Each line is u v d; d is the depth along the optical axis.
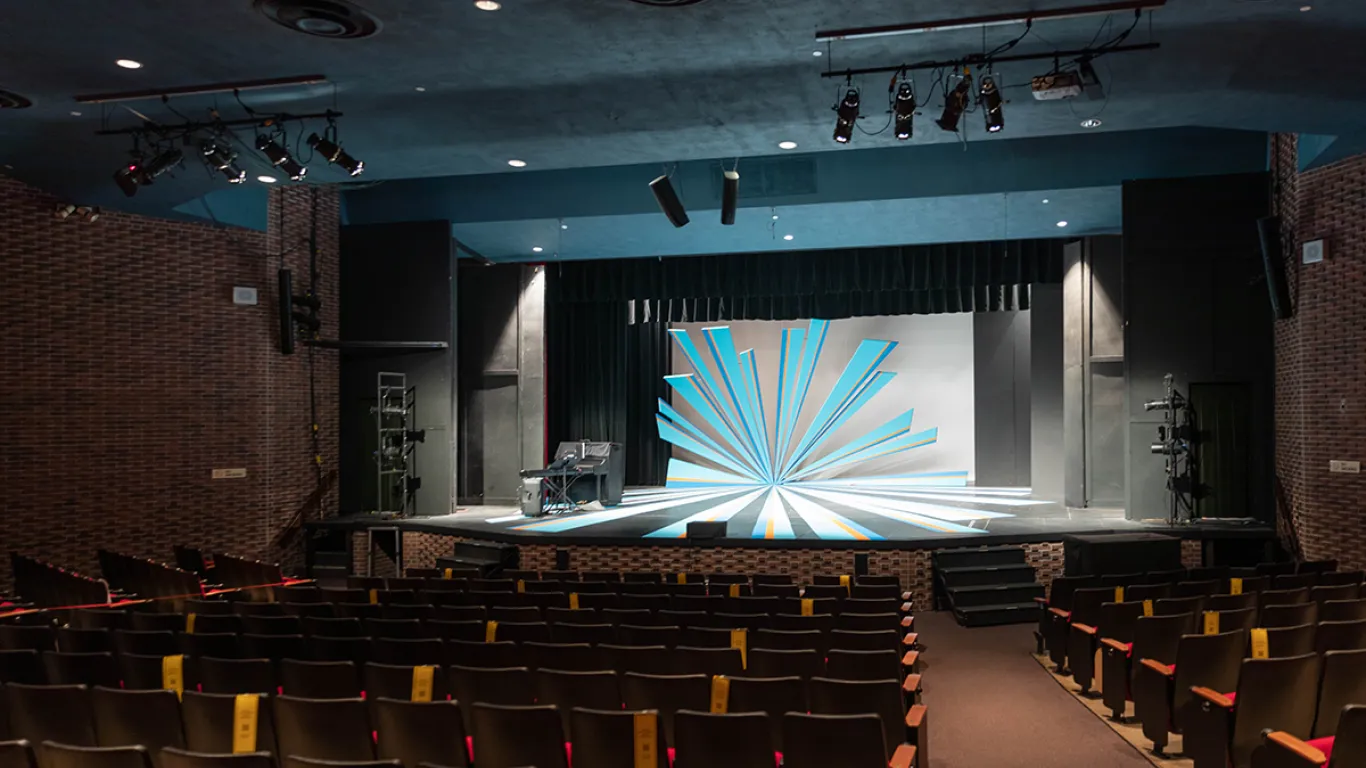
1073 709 7.36
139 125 9.98
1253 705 4.96
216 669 5.36
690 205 14.23
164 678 5.48
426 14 7.54
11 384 12.03
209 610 7.66
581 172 14.81
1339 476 11.20
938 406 20.58
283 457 14.62
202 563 11.09
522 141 11.20
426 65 8.65
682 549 12.52
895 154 13.57
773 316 20.06
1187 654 5.70
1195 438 13.35
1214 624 6.53
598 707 5.04
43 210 12.33
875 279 18.12
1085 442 15.53
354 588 9.41
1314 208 11.60
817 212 14.30
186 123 9.98
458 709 4.27
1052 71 8.84
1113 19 7.65
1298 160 11.70
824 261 18.39
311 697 5.25
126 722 4.63
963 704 7.57
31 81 8.72
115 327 12.88
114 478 12.81
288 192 14.84
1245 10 7.44
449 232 15.62
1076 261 15.78
